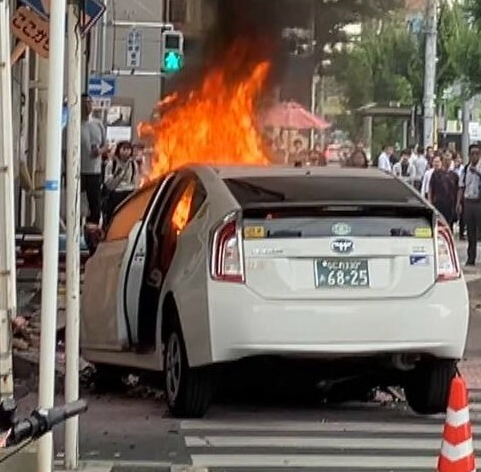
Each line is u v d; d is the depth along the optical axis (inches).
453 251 469.4
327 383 508.4
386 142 2469.2
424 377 479.2
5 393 327.9
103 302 532.1
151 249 505.7
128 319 509.4
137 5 1688.0
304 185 471.5
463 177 1251.2
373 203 459.5
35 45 482.0
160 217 507.2
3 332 329.1
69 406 242.4
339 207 455.2
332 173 489.4
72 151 369.1
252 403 522.3
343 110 2274.9
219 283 448.1
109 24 1464.1
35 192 1037.8
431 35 2127.2
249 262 449.7
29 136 1176.8
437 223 467.2
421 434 459.2
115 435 450.6
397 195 470.9
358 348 451.2
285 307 446.9
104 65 1546.5
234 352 446.9
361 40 2097.7
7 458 297.1
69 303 368.8
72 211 369.1
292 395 536.1
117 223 559.5
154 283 499.8
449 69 2314.2
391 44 2203.5
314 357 451.2
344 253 454.0
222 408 507.8
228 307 445.4
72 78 370.3
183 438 446.9
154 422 474.0
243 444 438.6
